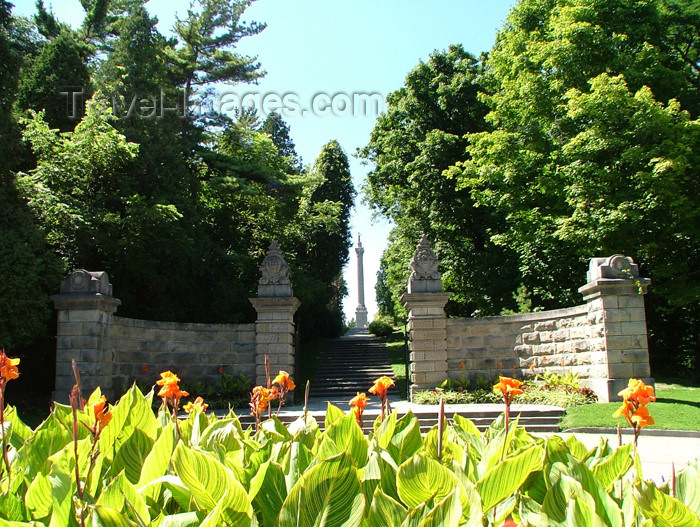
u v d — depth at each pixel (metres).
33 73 22.94
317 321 40.00
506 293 26.52
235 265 27.00
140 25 24.94
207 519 2.22
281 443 3.37
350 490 2.38
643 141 19.31
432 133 27.33
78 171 20.09
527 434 3.85
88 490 2.88
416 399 17.47
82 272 15.82
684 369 22.78
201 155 28.16
